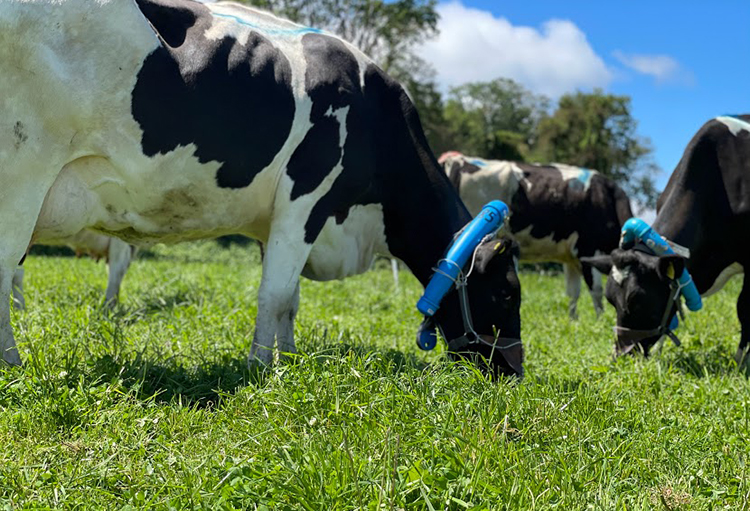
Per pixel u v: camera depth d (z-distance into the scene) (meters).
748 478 1.87
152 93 2.27
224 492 1.53
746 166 3.58
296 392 2.02
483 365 2.70
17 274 3.49
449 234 2.94
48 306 3.66
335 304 5.07
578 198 5.83
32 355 2.23
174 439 1.93
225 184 2.47
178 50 2.33
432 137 24.94
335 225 2.80
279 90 2.48
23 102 2.16
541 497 1.62
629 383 2.85
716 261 3.71
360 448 1.75
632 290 3.28
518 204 5.78
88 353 2.52
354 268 2.96
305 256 2.64
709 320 4.94
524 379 2.41
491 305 2.71
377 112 2.79
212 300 4.53
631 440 2.09
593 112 27.17
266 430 1.88
